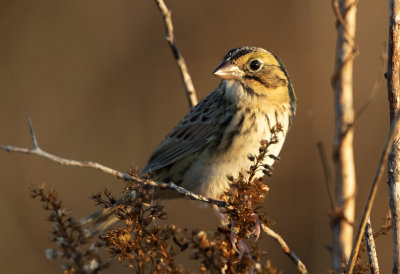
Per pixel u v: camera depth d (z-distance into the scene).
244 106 7.75
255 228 6.12
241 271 5.50
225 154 7.75
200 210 12.30
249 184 5.88
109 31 14.80
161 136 14.33
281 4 14.17
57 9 15.10
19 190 13.40
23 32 14.94
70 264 5.04
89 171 13.80
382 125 13.00
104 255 8.23
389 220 5.95
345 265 5.87
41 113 14.43
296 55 13.90
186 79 8.18
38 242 12.20
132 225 5.54
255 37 14.15
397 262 5.55
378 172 5.17
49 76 14.72
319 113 13.43
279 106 7.92
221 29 14.39
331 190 6.18
